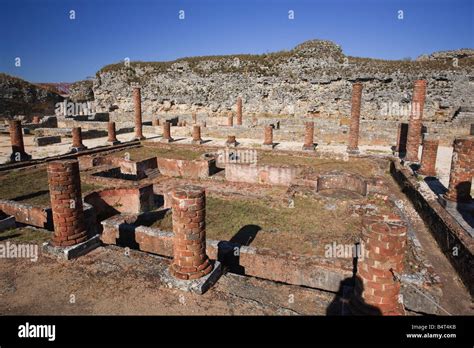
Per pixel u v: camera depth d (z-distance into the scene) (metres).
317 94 30.42
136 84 37.53
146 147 20.47
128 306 4.63
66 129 27.22
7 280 5.31
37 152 19.97
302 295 4.93
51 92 42.06
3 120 34.97
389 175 14.01
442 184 11.02
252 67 33.00
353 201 9.62
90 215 8.19
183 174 15.33
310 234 7.74
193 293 4.93
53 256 6.00
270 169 13.63
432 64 27.22
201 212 5.04
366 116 28.84
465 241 5.93
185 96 35.69
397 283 4.24
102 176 13.42
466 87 25.45
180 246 5.08
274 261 6.33
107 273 5.51
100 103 39.66
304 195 10.24
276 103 32.19
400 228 4.10
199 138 23.12
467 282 5.55
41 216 8.39
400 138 17.52
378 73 27.80
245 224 8.45
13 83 37.66
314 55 31.05
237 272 6.64
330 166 14.82
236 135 25.97
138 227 7.68
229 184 13.62
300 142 23.48
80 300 4.79
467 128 21.42
